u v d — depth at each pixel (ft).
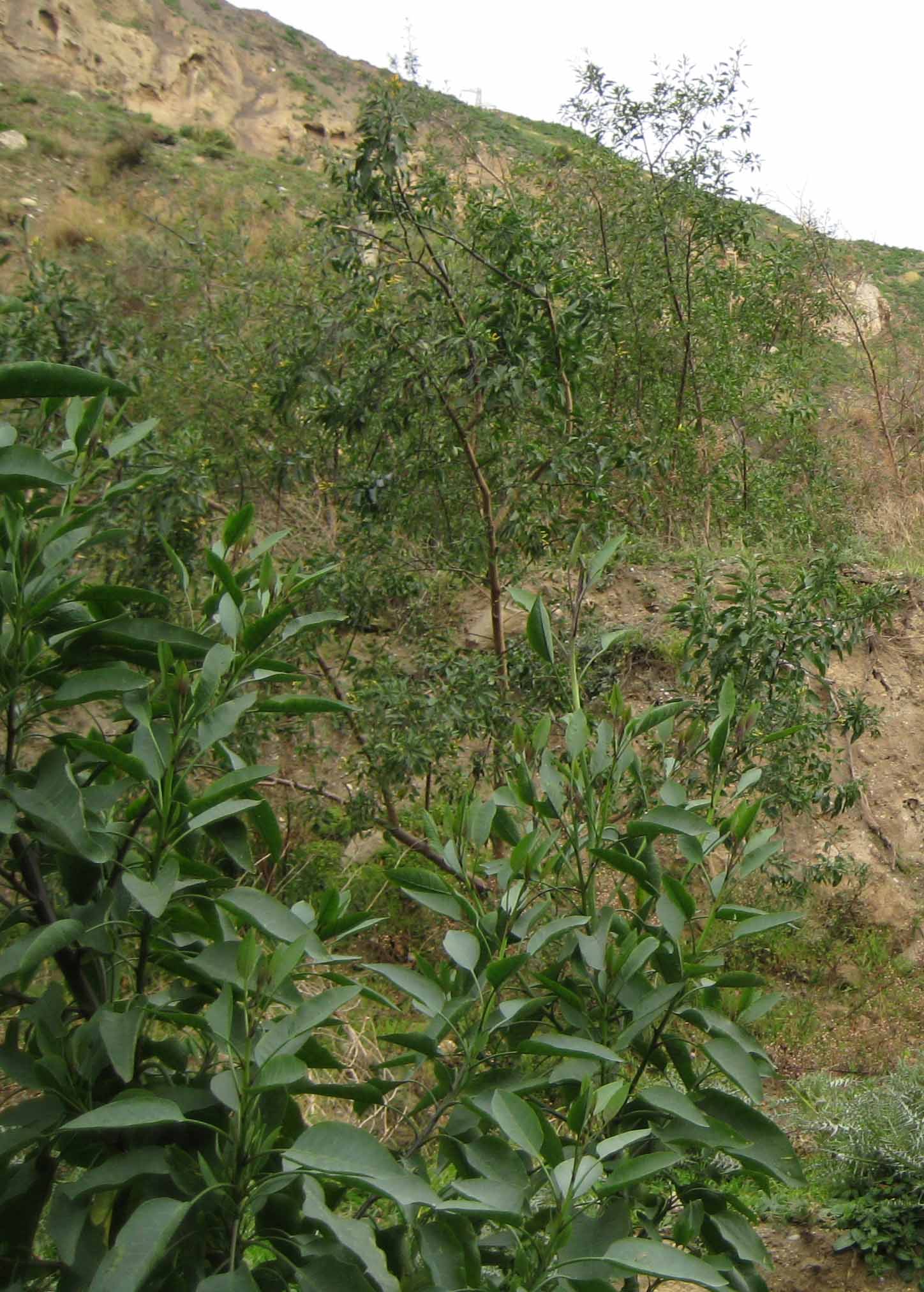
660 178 33.91
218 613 7.33
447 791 21.89
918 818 27.37
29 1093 11.75
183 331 26.99
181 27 93.61
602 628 23.43
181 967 7.15
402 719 20.74
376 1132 13.91
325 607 21.27
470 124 31.81
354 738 23.18
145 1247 5.40
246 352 25.75
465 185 25.64
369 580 21.99
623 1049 7.52
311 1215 5.91
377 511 22.17
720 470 31.71
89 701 6.84
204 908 7.22
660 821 8.11
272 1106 6.64
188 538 20.31
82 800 6.80
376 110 21.74
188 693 6.84
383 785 20.80
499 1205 6.44
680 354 34.19
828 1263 14.99
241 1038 6.67
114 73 85.87
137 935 7.54
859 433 41.16
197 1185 6.26
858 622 21.21
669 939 8.01
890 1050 22.07
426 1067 15.37
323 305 23.95
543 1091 8.49
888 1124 16.15
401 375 21.45
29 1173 6.71
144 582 19.88
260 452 25.62
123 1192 6.96
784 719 20.13
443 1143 7.34
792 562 30.04
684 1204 7.98
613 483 24.26
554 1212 6.54
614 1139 6.23
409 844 22.07
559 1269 6.18
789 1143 7.70
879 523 35.04
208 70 91.25
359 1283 6.03
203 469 21.68
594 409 28.30
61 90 80.07
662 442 26.78
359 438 22.97
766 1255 7.84
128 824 7.27
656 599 27.48
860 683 28.53
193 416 25.14
